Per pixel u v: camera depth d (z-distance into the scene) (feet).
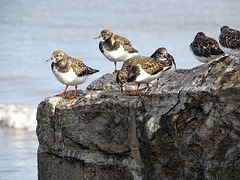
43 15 169.78
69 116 37.76
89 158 37.19
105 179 36.40
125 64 40.22
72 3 193.77
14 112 71.82
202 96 30.35
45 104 39.11
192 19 145.38
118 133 35.35
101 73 84.74
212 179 29.84
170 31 127.54
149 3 183.42
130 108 34.40
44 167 40.37
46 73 92.02
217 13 154.10
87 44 115.14
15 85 84.64
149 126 32.30
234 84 29.55
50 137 39.34
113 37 52.03
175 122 31.35
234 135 28.99
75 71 41.29
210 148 29.84
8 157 54.65
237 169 28.78
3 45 118.32
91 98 37.42
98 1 194.70
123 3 187.11
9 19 163.22
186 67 86.22
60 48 111.86
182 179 31.45
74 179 38.24
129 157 35.01
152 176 33.30
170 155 31.89
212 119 29.81
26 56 105.70
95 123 36.47
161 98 32.22
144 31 129.49
